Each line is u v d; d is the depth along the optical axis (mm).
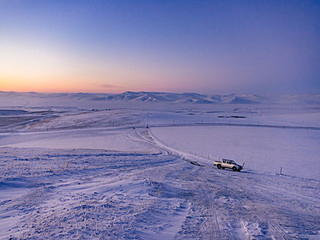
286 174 28969
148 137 69625
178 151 47281
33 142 59500
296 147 52719
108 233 6152
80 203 8633
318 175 28750
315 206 12023
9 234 5816
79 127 96500
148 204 9453
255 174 25641
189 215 8766
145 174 17609
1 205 8305
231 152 46281
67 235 5812
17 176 12594
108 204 8828
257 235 7234
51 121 116062
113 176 15656
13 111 179500
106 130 86688
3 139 64250
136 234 6367
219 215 9031
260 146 53875
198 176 19750
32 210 7859
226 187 15367
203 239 6664
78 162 20766
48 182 12312
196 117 152750
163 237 6547
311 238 7383
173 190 12750
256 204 11375
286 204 12023
